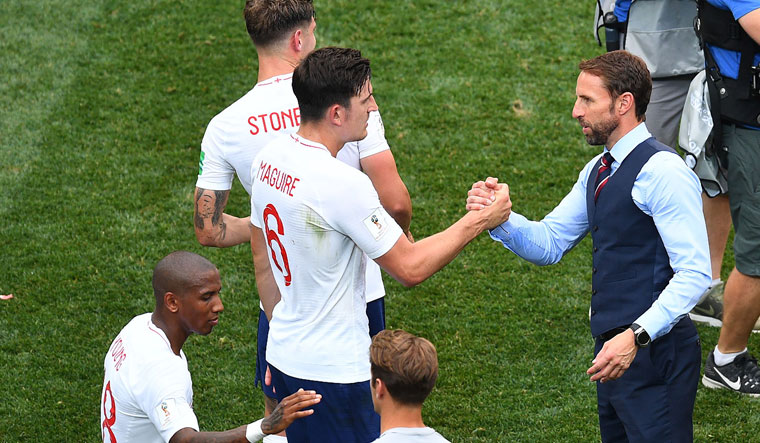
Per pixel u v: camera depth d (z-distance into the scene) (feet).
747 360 61.36
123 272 74.38
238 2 112.27
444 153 88.38
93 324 68.85
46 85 98.78
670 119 69.46
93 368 64.39
